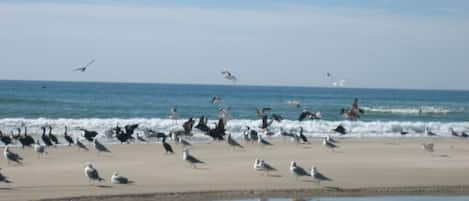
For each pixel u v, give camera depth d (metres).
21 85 195.50
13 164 29.17
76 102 90.56
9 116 63.50
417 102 138.00
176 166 29.30
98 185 24.41
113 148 35.72
